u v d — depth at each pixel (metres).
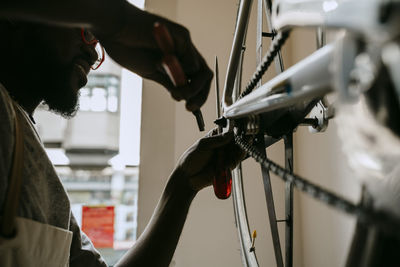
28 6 0.23
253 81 0.34
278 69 0.46
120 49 0.36
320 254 0.90
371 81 0.13
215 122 0.49
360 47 0.13
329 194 0.16
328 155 0.85
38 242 0.37
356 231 0.20
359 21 0.12
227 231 1.04
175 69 0.28
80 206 1.18
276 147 1.09
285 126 0.40
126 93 1.24
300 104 0.35
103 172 1.22
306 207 1.01
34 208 0.38
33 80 0.49
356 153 0.15
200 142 0.51
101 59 0.63
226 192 0.48
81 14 0.25
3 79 0.47
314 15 0.15
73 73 0.52
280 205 1.05
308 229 0.99
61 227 0.44
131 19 0.28
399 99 0.13
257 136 0.44
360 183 0.18
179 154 1.08
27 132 0.41
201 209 1.04
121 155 1.23
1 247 0.32
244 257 0.61
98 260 0.56
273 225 0.43
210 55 1.13
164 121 1.11
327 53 0.15
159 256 0.51
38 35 0.46
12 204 0.32
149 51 0.34
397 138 0.13
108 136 1.22
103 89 1.23
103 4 0.26
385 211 0.15
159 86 1.13
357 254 0.20
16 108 0.40
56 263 0.41
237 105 0.33
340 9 0.13
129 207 1.22
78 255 0.54
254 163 1.08
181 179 0.55
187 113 1.11
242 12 0.43
